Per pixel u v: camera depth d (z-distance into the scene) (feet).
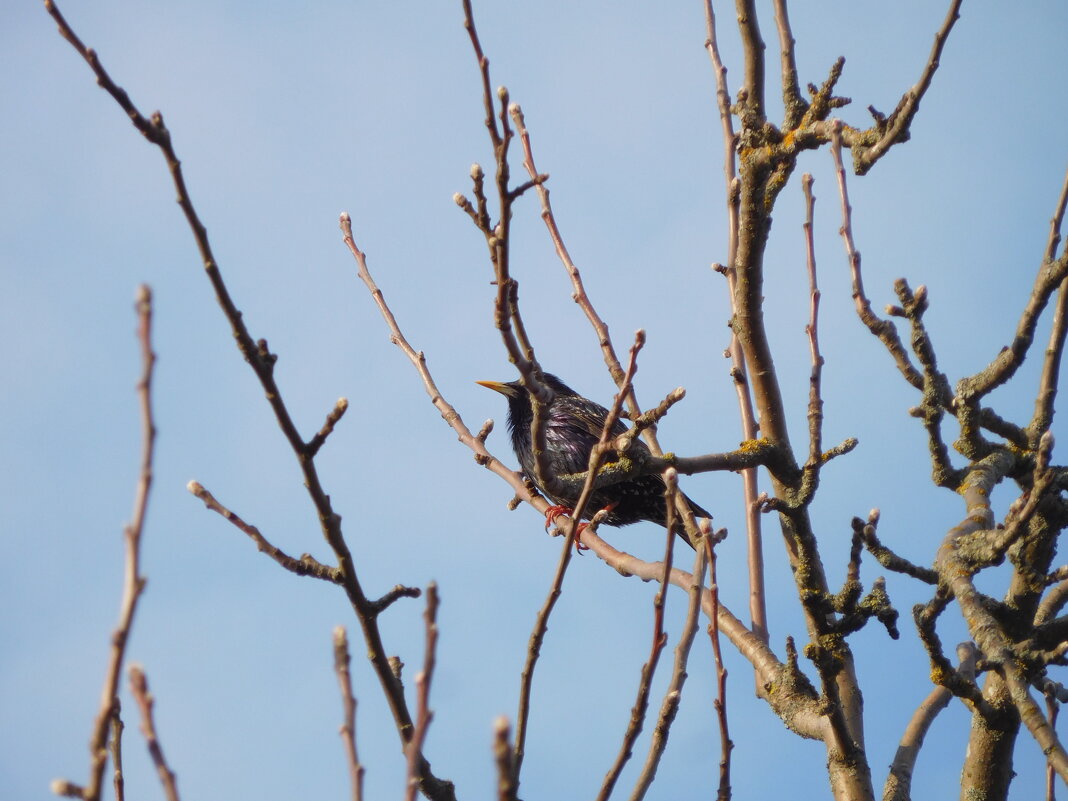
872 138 32.91
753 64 36.78
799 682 35.22
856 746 32.91
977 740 33.81
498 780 14.65
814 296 34.47
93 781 15.57
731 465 35.01
